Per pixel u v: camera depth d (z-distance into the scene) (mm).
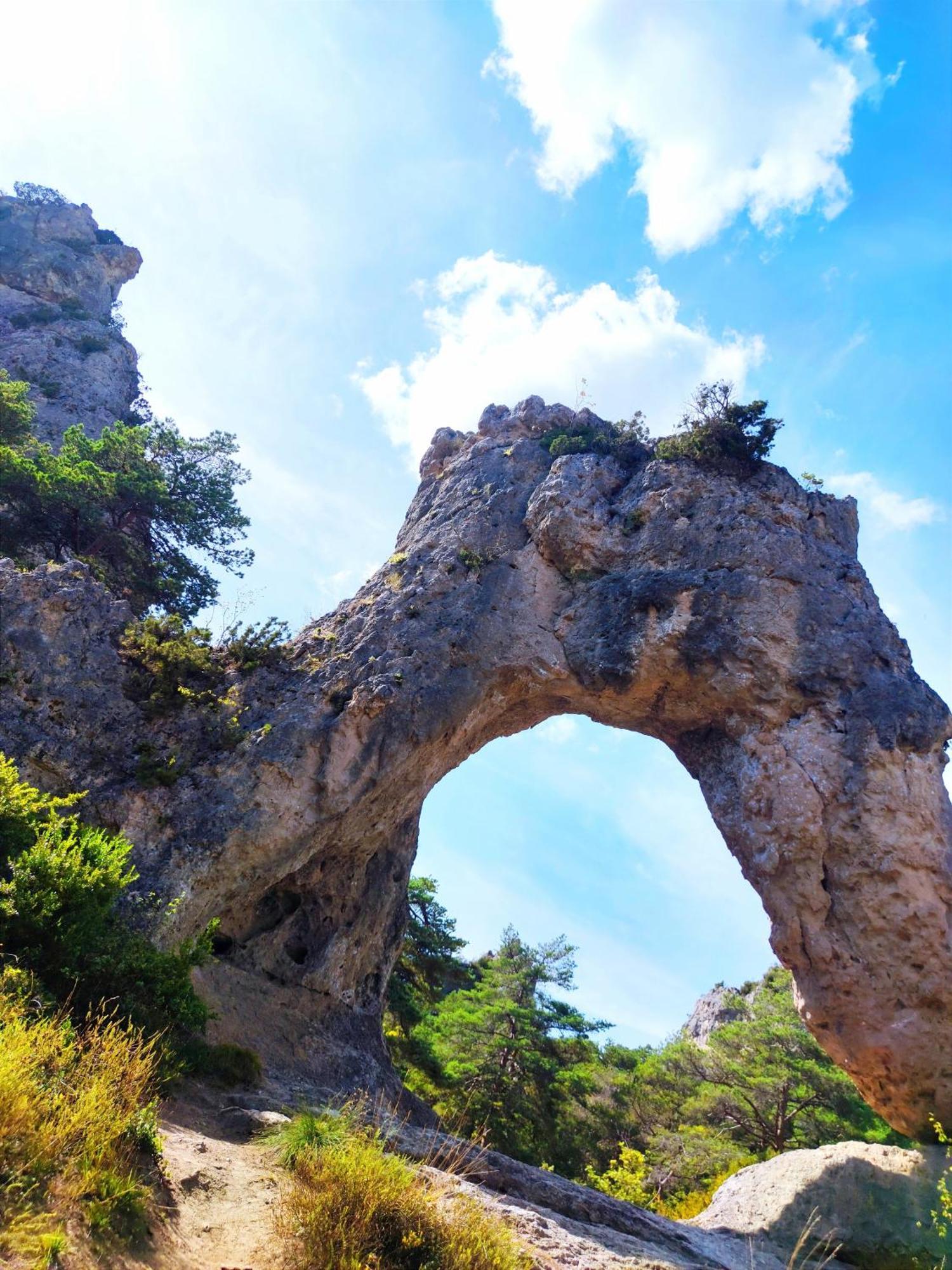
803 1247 18484
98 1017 11156
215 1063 13883
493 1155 15008
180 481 35188
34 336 54219
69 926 12320
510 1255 8672
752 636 22641
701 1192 29109
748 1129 35375
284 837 19312
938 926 19297
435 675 22344
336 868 22922
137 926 16906
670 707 24203
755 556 23719
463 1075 35656
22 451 31203
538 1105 35688
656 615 23438
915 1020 19078
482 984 41812
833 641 22594
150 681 21188
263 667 22656
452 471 29391
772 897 21234
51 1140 7438
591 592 24484
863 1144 20781
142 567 32281
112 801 18719
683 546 24375
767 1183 21234
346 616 24891
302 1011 20766
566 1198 14500
